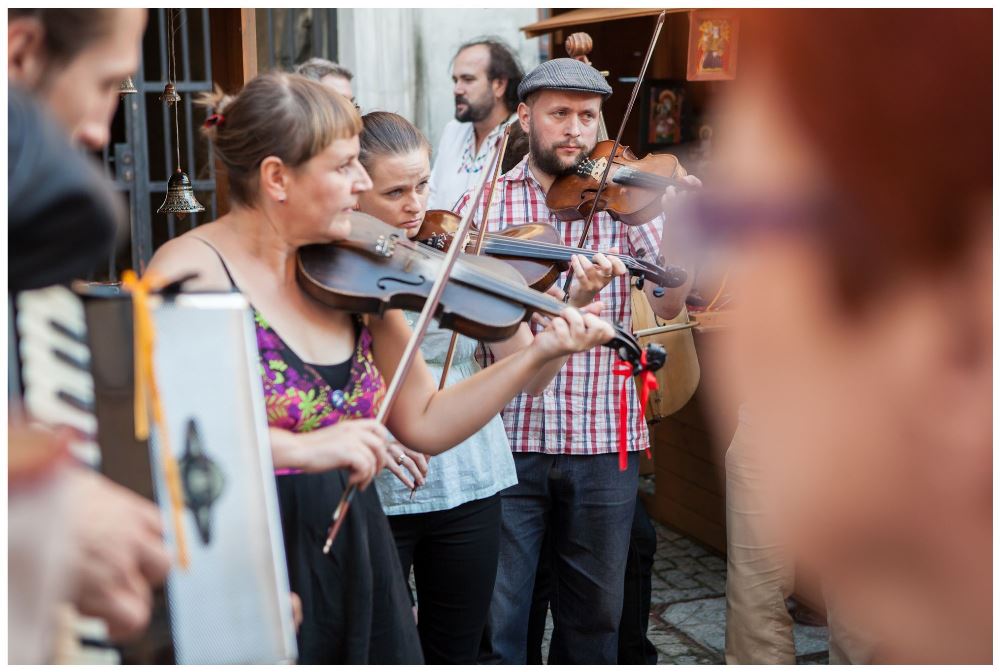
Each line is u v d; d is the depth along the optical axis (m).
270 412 1.75
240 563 1.26
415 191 2.47
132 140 5.25
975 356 0.23
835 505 0.25
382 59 5.58
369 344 1.94
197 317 1.30
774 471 0.26
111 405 1.14
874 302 0.23
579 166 3.03
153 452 1.18
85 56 1.02
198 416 1.28
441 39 5.67
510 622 2.89
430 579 2.55
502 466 2.58
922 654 0.24
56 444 0.85
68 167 0.64
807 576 0.27
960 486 0.23
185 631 1.22
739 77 0.24
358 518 1.78
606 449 2.89
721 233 0.25
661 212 2.98
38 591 0.80
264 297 1.79
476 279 1.99
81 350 1.12
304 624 1.72
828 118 0.22
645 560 3.23
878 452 0.24
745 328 0.26
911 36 0.21
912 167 0.22
